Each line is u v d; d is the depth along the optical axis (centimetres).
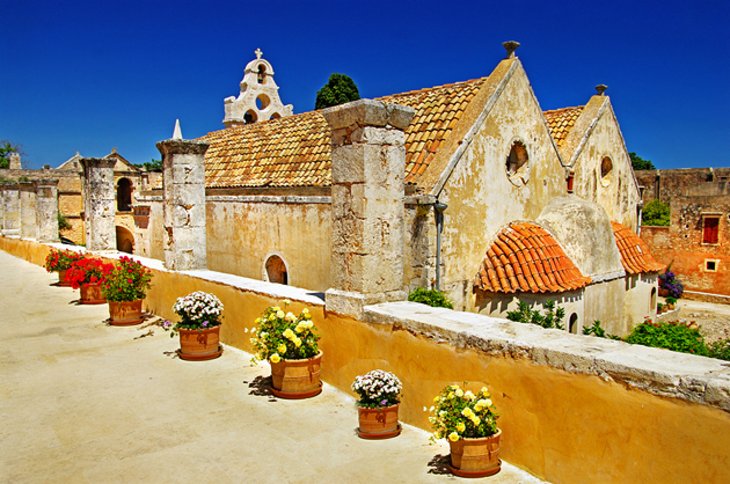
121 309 1136
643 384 440
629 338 1284
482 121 1261
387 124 752
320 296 854
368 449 598
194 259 1187
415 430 645
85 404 720
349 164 749
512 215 1379
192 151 1180
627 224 2045
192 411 699
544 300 1208
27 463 561
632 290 1625
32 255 2291
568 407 493
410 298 1073
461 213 1215
